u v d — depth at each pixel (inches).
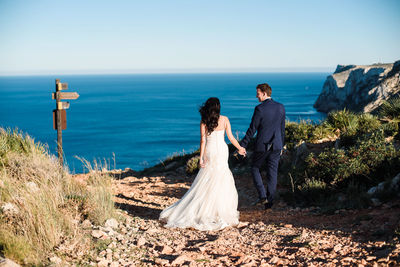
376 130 344.8
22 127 4141.2
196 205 222.2
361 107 2245.3
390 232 155.9
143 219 239.0
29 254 137.4
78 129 4178.2
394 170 261.7
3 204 183.9
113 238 177.8
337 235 169.0
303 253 145.3
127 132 3966.5
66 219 179.9
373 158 277.6
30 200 179.5
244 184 363.6
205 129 227.8
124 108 6771.7
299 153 379.6
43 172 254.1
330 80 5083.7
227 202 223.1
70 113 5925.2
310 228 196.9
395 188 231.8
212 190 221.8
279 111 249.1
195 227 210.2
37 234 157.8
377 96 2050.9
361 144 303.9
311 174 306.7
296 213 247.9
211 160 226.4
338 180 279.6
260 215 251.9
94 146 3120.1
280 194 303.0
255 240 177.9
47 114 5659.5
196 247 168.1
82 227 187.0
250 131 250.8
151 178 450.0
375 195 235.5
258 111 247.6
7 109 6545.3
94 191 238.5
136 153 2805.1
